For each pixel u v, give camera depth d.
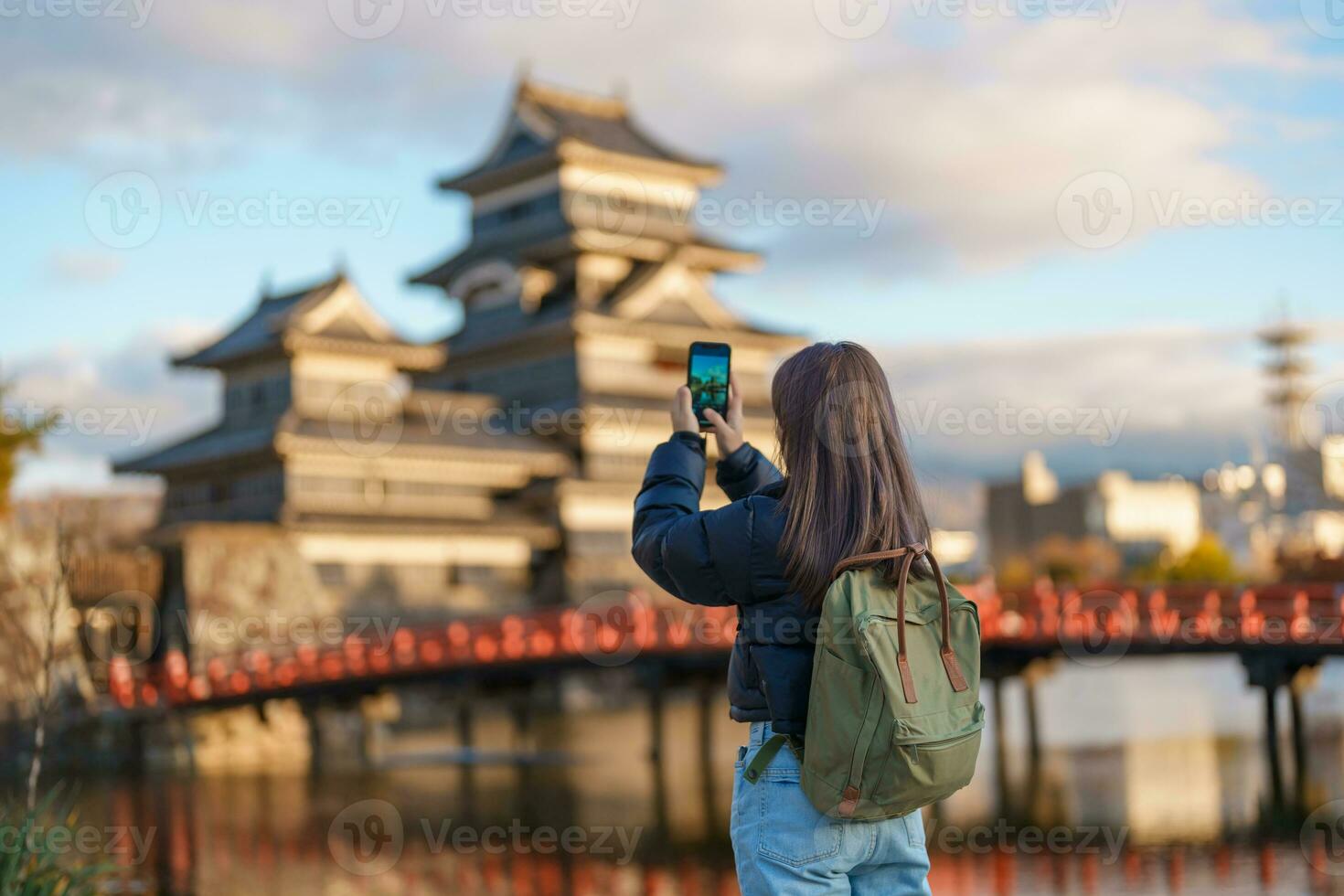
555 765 29.73
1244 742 27.61
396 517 47.16
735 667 3.56
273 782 28.08
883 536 3.37
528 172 54.97
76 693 31.00
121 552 37.62
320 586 43.09
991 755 27.31
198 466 47.53
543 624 32.19
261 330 49.25
